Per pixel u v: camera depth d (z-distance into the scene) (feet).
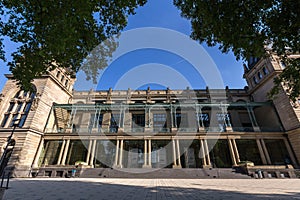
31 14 19.44
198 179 62.49
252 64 116.88
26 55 22.35
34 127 86.28
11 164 74.33
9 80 102.42
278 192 28.09
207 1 22.47
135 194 26.53
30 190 31.12
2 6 20.15
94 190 31.07
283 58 27.63
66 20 17.85
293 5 19.72
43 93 95.35
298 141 80.38
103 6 26.81
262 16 22.43
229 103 99.96
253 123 99.60
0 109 92.68
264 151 85.15
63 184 41.39
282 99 90.27
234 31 22.47
